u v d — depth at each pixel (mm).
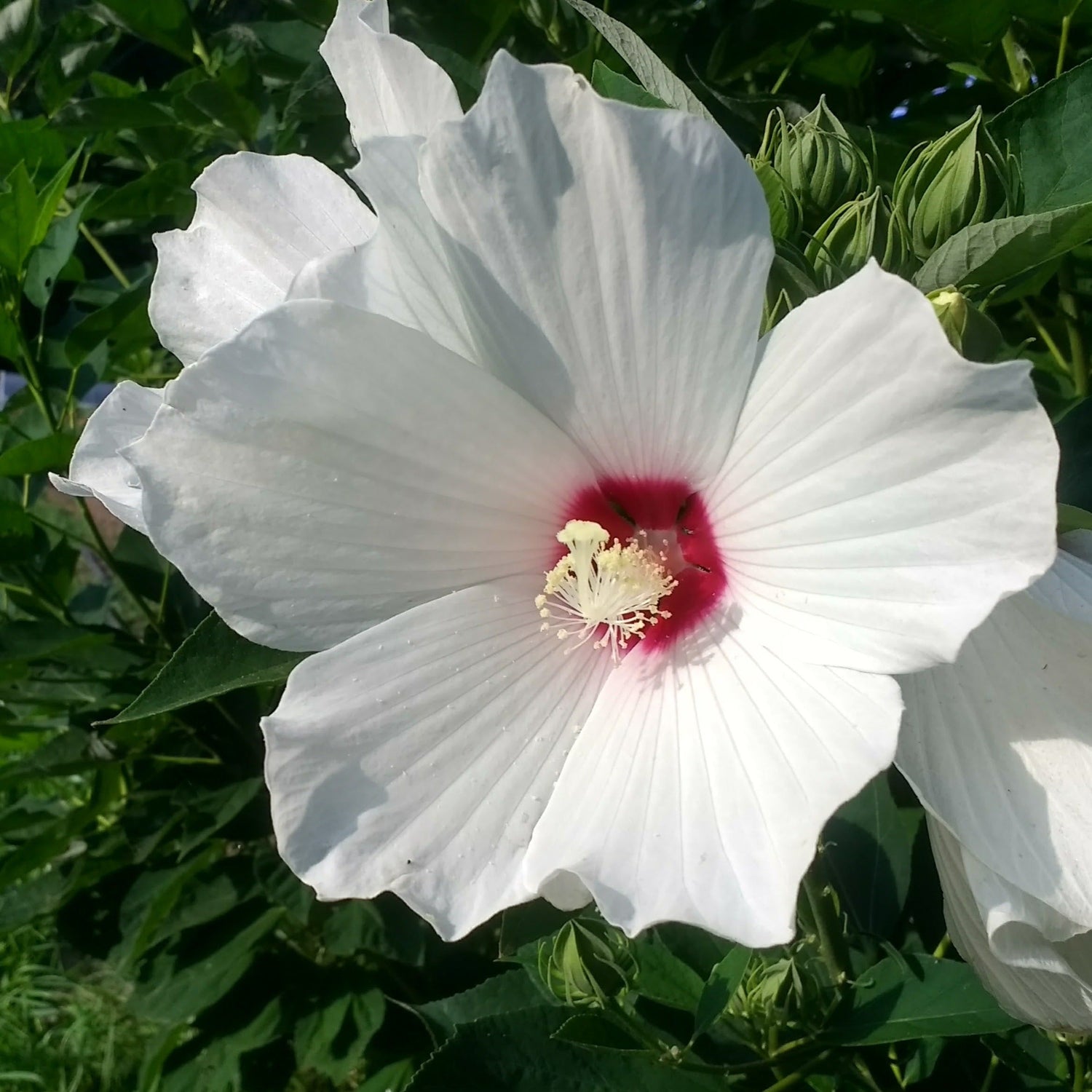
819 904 300
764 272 200
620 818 214
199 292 265
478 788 230
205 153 550
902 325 178
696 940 334
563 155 197
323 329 209
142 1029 833
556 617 246
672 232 199
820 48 450
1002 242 256
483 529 241
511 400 225
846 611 202
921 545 189
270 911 580
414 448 226
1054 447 172
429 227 211
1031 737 211
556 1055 313
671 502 239
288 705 224
